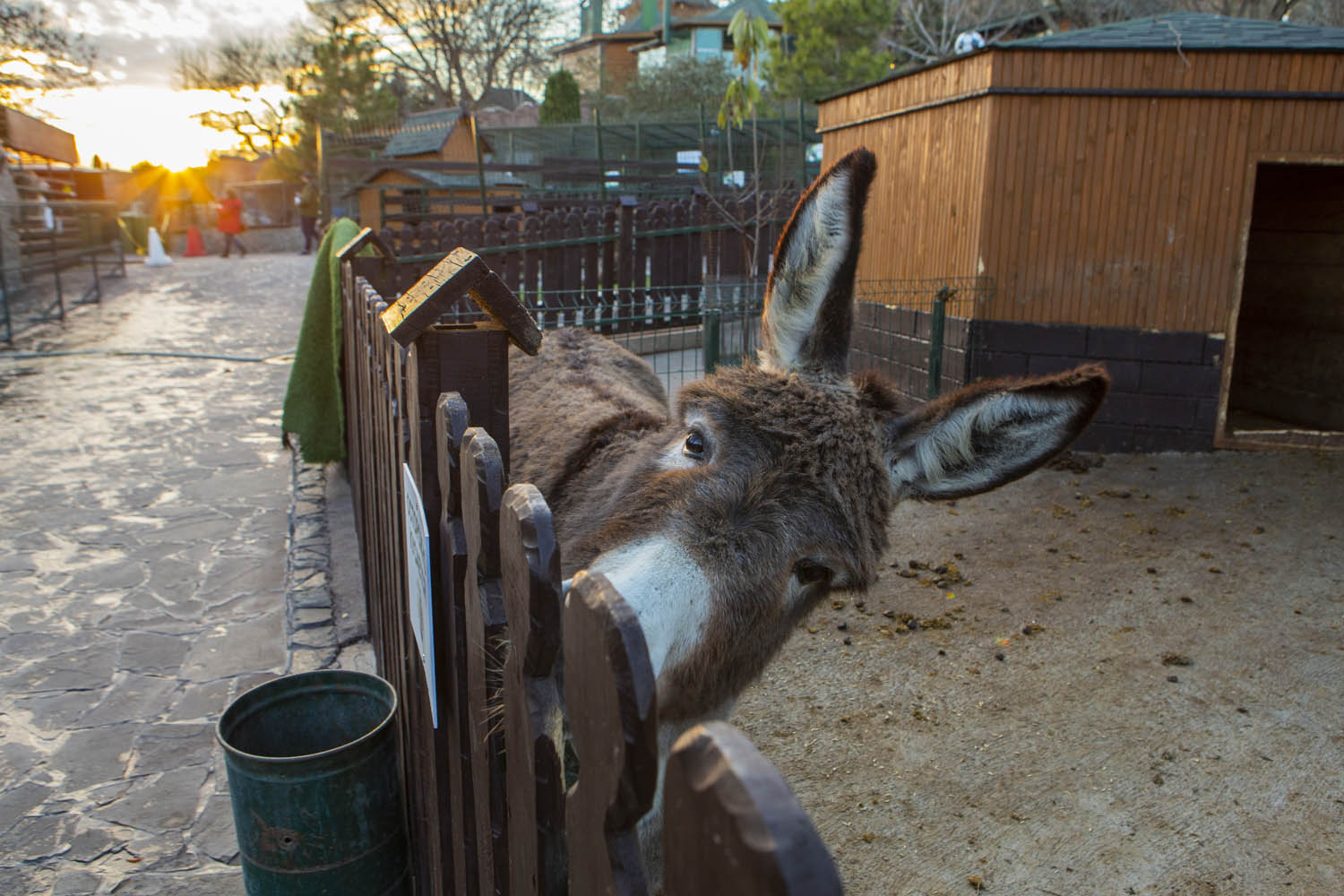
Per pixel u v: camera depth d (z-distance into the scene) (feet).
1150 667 13.93
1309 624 15.11
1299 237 26.53
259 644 14.32
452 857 6.23
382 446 8.55
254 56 147.33
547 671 3.77
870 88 27.30
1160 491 21.06
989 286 22.84
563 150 69.31
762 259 41.11
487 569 4.47
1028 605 15.96
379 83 127.54
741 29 31.48
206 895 9.27
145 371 35.17
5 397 30.32
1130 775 11.47
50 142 70.28
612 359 14.15
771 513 6.25
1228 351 22.72
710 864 2.19
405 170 51.13
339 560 17.28
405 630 7.44
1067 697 13.16
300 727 8.43
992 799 11.06
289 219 117.91
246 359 37.70
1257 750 11.93
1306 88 21.09
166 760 11.42
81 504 20.35
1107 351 23.02
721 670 6.34
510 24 149.38
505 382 5.77
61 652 13.94
